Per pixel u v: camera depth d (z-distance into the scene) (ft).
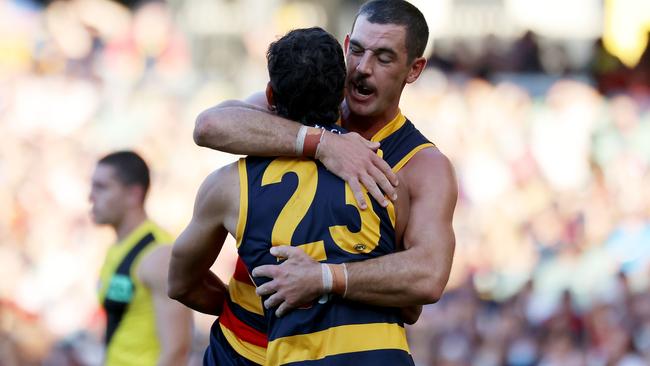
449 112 138.41
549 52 150.71
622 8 153.79
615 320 99.09
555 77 146.92
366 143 38.06
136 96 150.51
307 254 36.76
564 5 155.02
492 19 156.04
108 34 161.07
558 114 136.05
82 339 104.17
